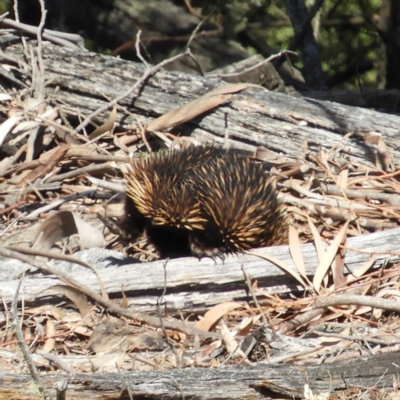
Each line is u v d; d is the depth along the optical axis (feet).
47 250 32.40
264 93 40.09
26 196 37.19
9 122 38.86
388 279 31.55
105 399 23.71
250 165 30.96
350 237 32.40
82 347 28.73
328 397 23.68
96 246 32.76
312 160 39.11
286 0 64.59
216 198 29.30
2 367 26.66
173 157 30.55
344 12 77.05
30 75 42.57
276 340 27.53
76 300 29.40
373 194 36.09
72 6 68.74
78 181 38.47
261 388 24.31
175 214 29.53
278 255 30.40
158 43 69.10
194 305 30.01
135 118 40.73
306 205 34.99
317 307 29.09
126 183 31.37
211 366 26.48
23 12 69.31
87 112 41.83
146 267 29.76
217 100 39.60
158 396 23.77
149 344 28.22
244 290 30.25
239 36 74.54
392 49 67.31
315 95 54.44
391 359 25.16
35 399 23.56
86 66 41.68
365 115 39.65
